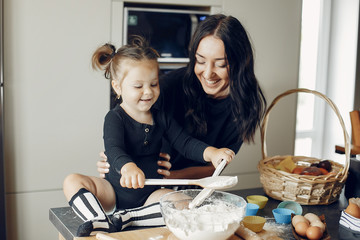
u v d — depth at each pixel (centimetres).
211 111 208
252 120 214
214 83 203
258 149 276
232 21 199
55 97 229
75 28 228
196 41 201
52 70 227
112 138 149
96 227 119
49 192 234
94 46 232
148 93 150
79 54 230
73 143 235
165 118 168
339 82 322
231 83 205
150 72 150
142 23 240
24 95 223
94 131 238
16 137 225
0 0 212
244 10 262
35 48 222
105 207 150
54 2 222
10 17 216
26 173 229
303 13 319
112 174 151
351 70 312
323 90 330
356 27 306
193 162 206
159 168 176
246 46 202
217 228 105
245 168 275
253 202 149
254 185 278
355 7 306
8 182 226
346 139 155
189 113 205
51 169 233
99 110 238
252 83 209
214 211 113
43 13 221
